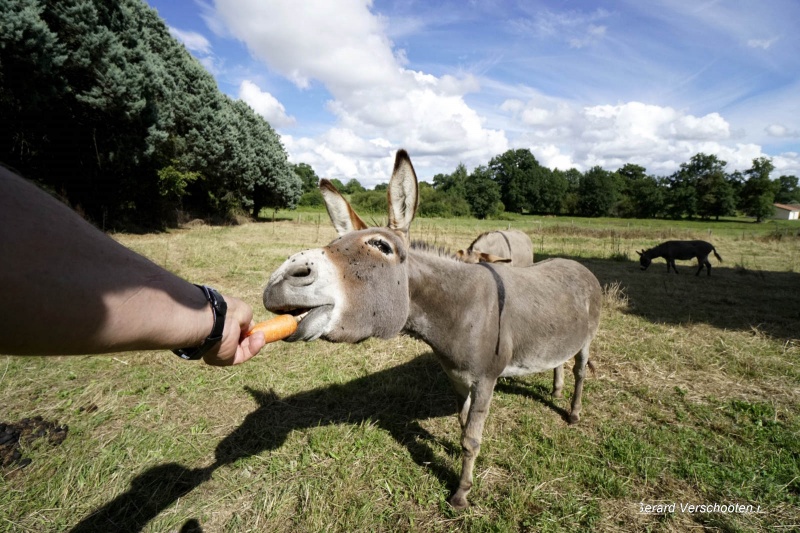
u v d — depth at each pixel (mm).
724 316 7223
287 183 34188
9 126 13289
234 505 2682
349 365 4840
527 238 8500
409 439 3408
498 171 89312
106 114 14664
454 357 2555
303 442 3316
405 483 2893
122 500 2688
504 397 4137
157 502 2680
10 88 12094
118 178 17234
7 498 2654
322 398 4027
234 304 1312
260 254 12188
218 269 9586
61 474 2871
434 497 2744
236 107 30719
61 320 765
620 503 2709
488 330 2564
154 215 20391
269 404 3873
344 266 1903
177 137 21516
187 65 22594
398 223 2316
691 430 3514
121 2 15328
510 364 2896
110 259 877
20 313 712
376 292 1992
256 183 31047
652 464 3049
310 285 1748
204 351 1157
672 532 2467
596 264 15188
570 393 4258
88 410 3656
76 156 15562
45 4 12383
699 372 4762
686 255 13180
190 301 1066
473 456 2633
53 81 12586
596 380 4547
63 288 757
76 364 4582
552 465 3047
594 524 2527
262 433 3422
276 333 1523
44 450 3105
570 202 83812
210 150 23469
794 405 3979
